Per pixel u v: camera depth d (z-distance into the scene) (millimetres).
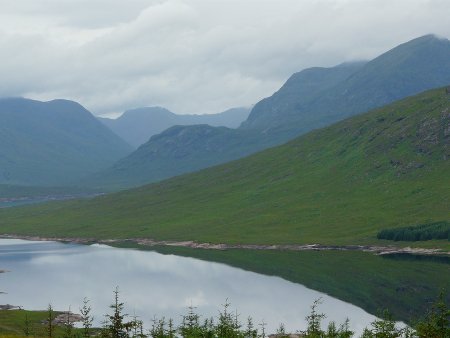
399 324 125188
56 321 143250
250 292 172125
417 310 140250
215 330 102312
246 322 135625
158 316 143750
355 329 124625
